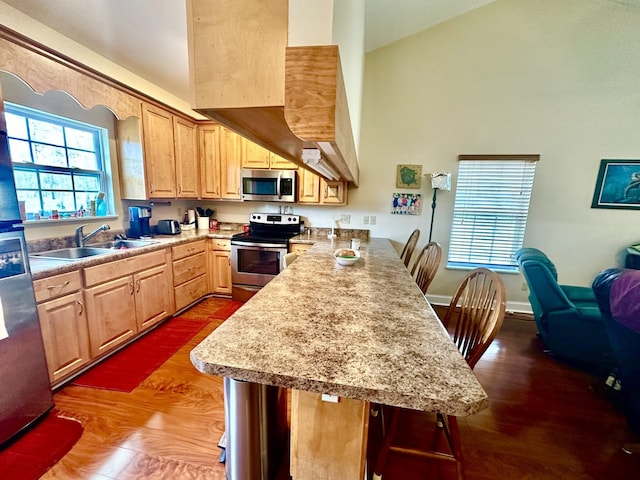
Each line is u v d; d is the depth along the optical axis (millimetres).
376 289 1477
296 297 1336
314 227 3752
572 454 1477
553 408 1813
